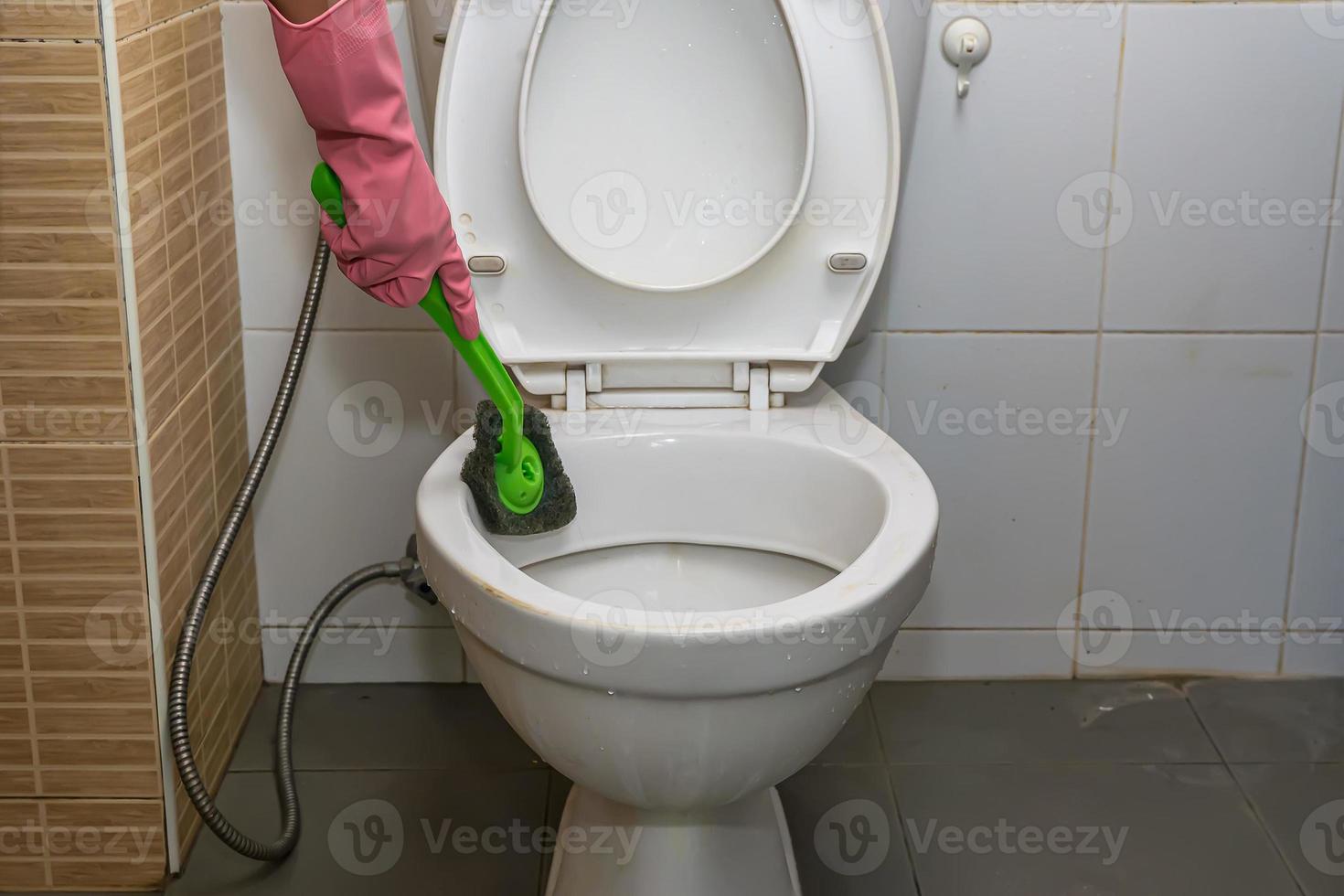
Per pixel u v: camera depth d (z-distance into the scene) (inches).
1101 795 56.2
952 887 51.0
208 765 55.1
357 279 43.3
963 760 58.5
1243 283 58.2
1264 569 62.4
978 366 59.7
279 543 61.7
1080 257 58.0
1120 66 55.4
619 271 49.6
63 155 42.4
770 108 48.4
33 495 45.9
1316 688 63.2
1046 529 62.1
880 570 40.1
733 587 50.6
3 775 49.3
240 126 55.8
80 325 44.1
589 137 48.7
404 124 41.2
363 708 62.1
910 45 49.8
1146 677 63.9
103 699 48.5
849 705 40.9
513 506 46.4
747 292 50.0
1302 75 55.4
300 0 39.0
